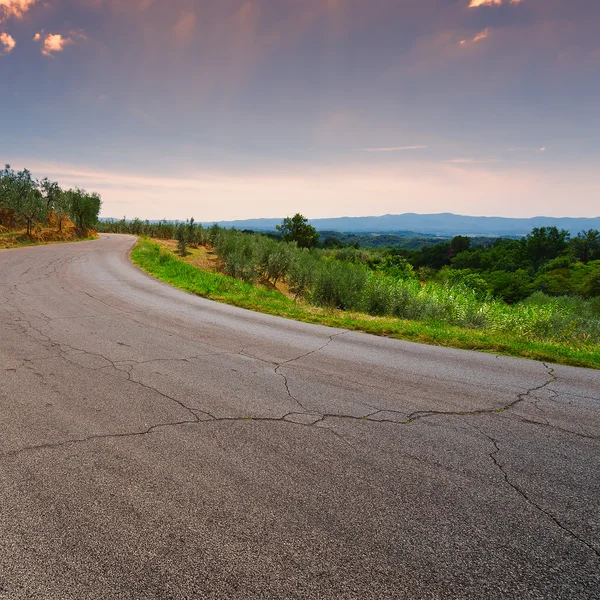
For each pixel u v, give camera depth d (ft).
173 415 11.48
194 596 5.49
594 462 9.64
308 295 52.70
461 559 6.37
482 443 10.44
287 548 6.44
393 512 7.48
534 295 107.76
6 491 7.63
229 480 8.30
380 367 17.19
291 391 13.85
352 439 10.40
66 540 6.43
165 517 7.07
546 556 6.52
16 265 51.90
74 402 12.10
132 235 196.54
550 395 14.25
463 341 22.56
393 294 40.34
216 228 130.82
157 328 23.11
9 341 18.76
